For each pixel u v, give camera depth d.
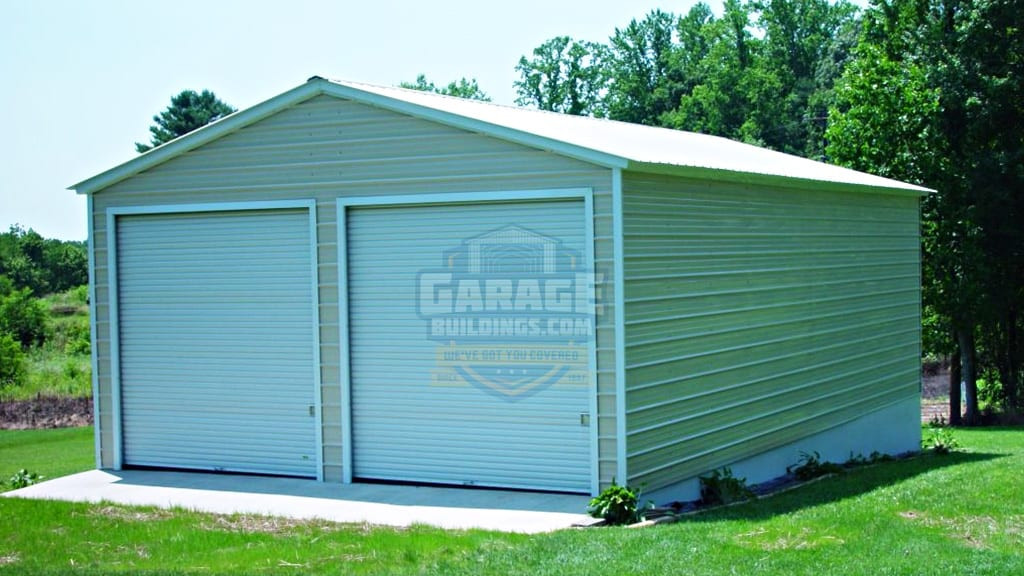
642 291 11.35
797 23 61.03
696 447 12.38
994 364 31.25
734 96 53.38
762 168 14.18
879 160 27.77
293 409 13.16
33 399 30.05
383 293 12.52
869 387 17.44
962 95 27.11
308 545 9.57
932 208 27.23
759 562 8.59
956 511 10.98
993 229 27.11
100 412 14.34
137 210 13.95
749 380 13.59
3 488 14.13
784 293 14.50
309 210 12.91
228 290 13.52
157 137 75.38
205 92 77.75
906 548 9.16
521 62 61.88
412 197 12.19
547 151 11.35
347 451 12.71
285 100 12.84
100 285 14.29
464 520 10.53
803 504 11.73
